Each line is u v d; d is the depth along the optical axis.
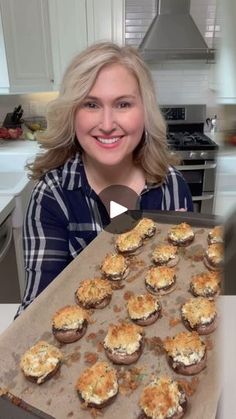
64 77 0.91
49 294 0.88
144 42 2.37
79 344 0.81
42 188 1.03
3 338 0.75
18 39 2.21
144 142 1.05
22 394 0.67
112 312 0.90
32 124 2.61
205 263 0.98
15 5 2.13
